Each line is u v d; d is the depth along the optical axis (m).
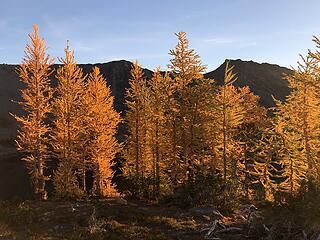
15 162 60.50
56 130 36.03
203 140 29.56
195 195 23.16
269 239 14.68
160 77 34.00
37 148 34.38
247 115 39.28
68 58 35.69
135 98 39.31
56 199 26.69
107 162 38.62
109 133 39.34
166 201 25.42
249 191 33.06
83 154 36.59
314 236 13.63
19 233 15.95
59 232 16.50
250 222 16.48
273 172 43.03
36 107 34.69
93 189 38.56
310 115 28.47
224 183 23.72
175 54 30.09
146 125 38.66
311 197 15.27
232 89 39.62
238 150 35.12
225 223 18.27
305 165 29.22
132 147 41.28
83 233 16.25
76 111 34.97
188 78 29.94
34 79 35.00
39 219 18.92
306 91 28.98
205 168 28.81
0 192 46.12
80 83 36.06
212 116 29.56
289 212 15.70
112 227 17.52
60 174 35.22
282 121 32.25
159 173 36.03
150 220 19.20
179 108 29.69
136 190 29.75
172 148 30.12
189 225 18.23
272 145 32.59
